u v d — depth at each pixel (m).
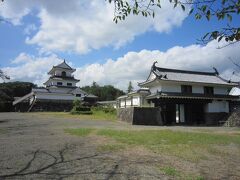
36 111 50.56
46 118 30.77
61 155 9.16
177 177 7.05
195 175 7.38
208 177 7.32
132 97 39.94
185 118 32.25
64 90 57.84
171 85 32.25
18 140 12.57
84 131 16.66
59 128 19.09
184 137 15.23
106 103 58.31
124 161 8.65
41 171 7.11
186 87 32.91
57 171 7.17
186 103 32.06
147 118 28.52
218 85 34.09
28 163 7.91
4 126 20.48
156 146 11.79
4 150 9.84
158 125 28.55
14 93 74.75
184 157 9.72
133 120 27.53
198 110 33.19
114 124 25.61
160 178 6.90
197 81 33.19
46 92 53.06
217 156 10.30
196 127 26.94
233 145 13.27
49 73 62.72
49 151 9.80
